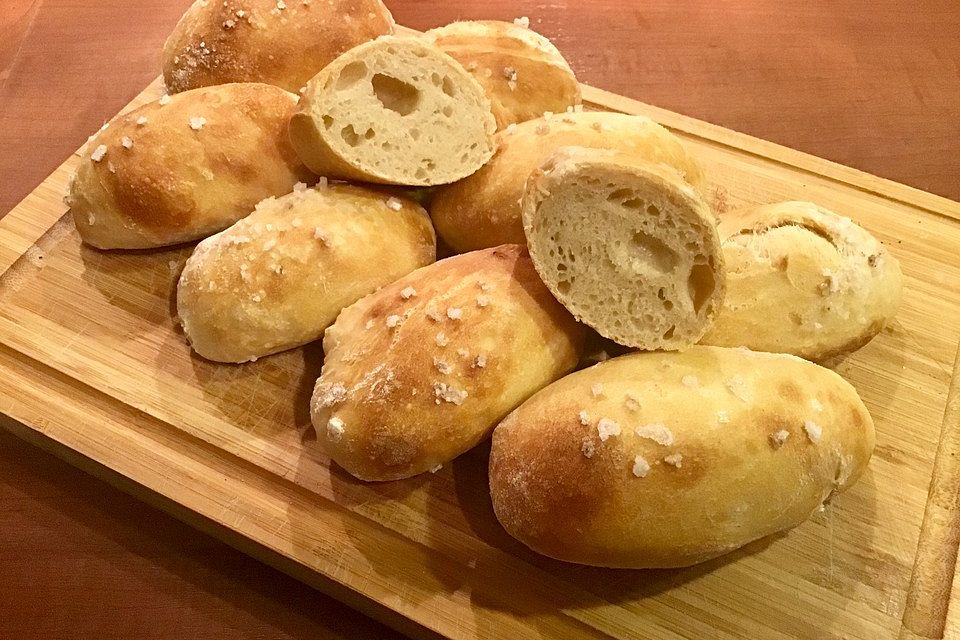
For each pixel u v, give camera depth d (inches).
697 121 16.3
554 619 10.8
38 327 13.1
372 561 11.1
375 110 12.5
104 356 12.8
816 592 11.1
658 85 17.9
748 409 10.3
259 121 13.5
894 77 18.1
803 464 10.3
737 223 12.6
